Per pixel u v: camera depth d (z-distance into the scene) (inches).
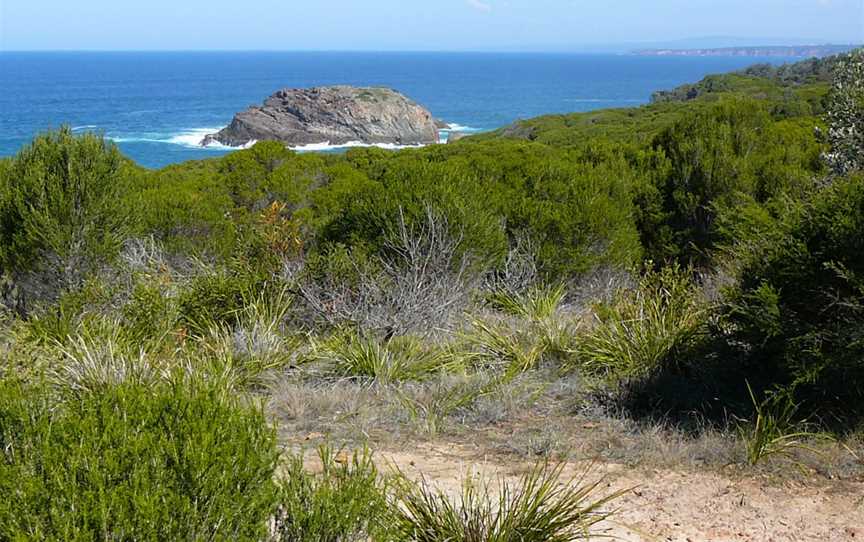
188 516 95.1
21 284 326.0
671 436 196.7
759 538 144.4
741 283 233.0
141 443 99.1
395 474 150.6
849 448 184.2
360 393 234.8
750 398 216.5
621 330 257.3
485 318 301.4
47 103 5093.5
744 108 526.9
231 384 229.1
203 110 4712.1
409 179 363.3
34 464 99.4
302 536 110.1
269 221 351.9
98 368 221.1
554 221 375.6
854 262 199.8
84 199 328.8
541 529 132.8
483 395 228.7
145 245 390.3
